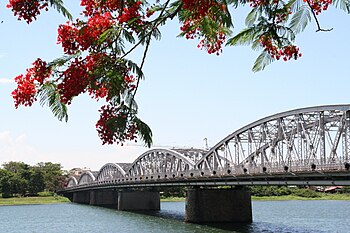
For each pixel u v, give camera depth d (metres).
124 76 7.19
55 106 7.20
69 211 126.69
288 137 60.53
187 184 81.38
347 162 42.84
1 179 197.62
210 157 83.56
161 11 7.26
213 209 74.56
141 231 66.31
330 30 6.90
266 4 7.10
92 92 7.25
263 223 74.44
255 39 7.32
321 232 63.19
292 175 50.72
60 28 7.12
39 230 75.25
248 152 69.25
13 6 6.59
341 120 48.12
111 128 7.05
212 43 7.88
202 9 6.83
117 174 146.75
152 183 96.44
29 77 7.18
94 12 7.50
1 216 110.88
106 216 100.62
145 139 7.13
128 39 7.27
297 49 7.37
